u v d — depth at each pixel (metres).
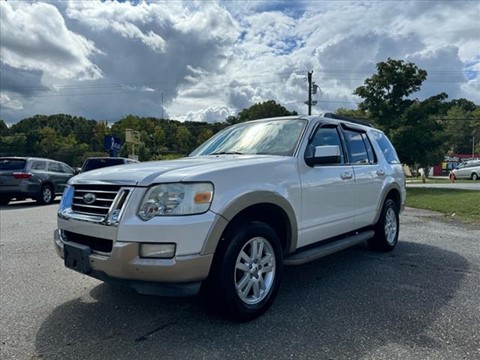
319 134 4.41
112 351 2.78
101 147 89.12
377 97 19.69
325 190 4.17
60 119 100.25
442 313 3.40
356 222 4.85
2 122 91.44
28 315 3.46
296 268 4.89
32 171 13.34
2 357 2.71
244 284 3.22
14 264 5.21
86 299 3.84
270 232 3.42
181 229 2.80
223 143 4.73
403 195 6.21
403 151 19.00
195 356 2.68
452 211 10.70
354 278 4.45
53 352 2.78
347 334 3.00
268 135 4.42
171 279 2.80
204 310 3.49
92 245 3.16
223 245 3.07
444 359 2.62
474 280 4.36
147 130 93.31
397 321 3.24
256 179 3.35
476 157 72.12
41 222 9.12
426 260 5.27
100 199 3.13
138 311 3.51
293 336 2.97
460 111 91.25
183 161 3.69
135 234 2.83
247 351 2.74
